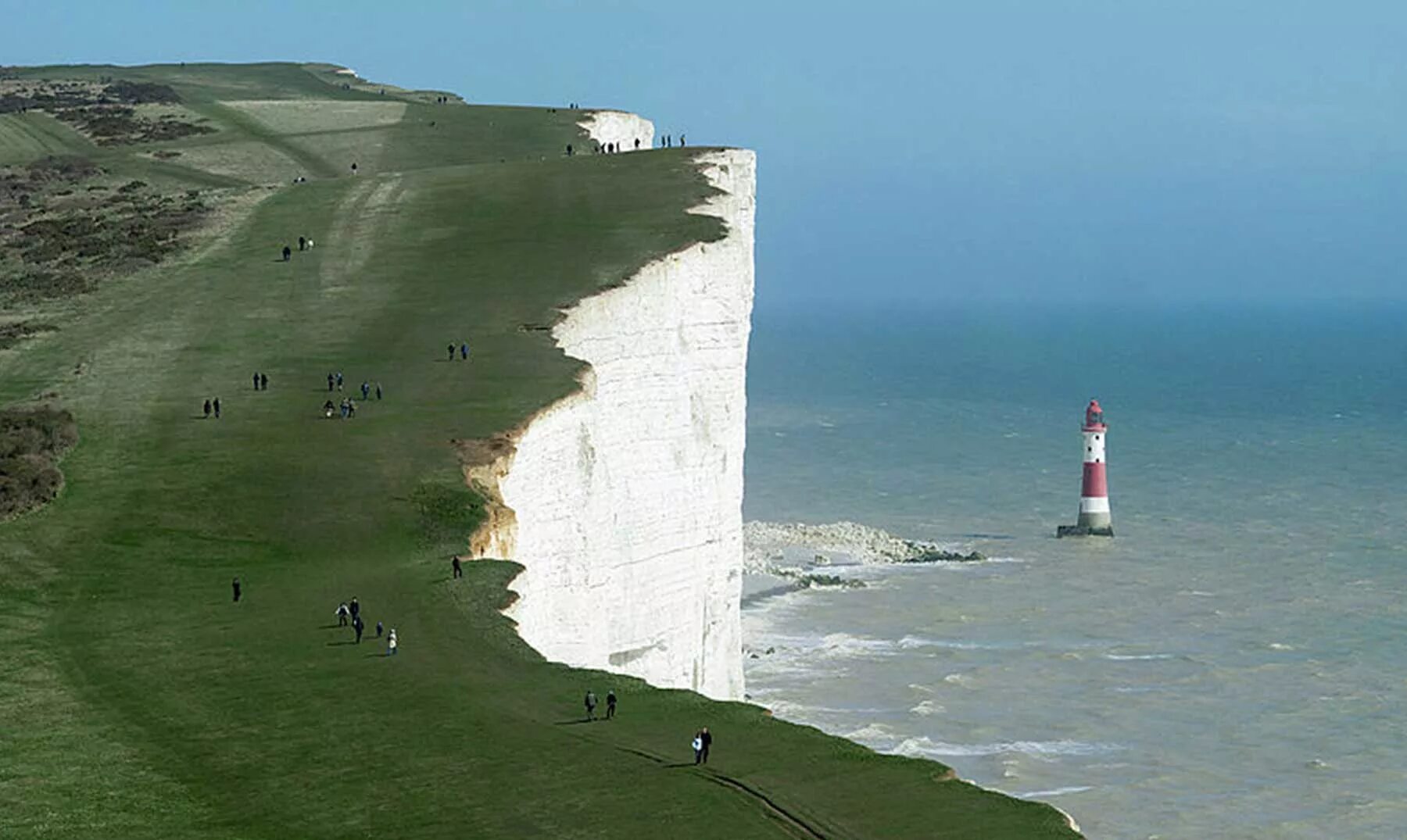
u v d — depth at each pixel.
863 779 65.19
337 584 88.44
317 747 69.19
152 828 62.16
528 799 63.62
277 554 92.62
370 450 104.31
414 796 64.19
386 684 75.50
